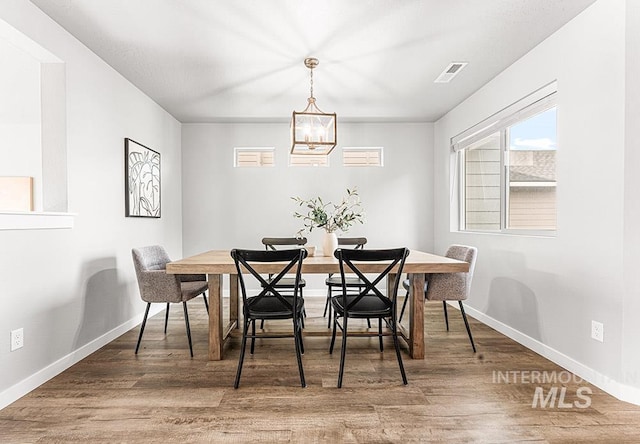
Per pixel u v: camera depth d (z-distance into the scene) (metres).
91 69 2.91
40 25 2.34
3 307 2.02
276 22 2.51
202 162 5.05
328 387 2.27
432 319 3.85
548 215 2.85
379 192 5.11
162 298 2.82
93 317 2.92
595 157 2.27
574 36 2.45
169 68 3.25
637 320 2.04
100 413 1.96
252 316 2.37
